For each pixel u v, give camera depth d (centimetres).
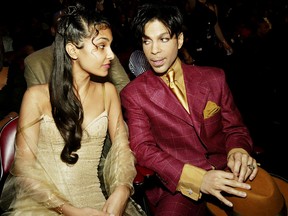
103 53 168
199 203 194
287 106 423
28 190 167
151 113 196
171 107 193
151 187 205
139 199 215
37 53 238
